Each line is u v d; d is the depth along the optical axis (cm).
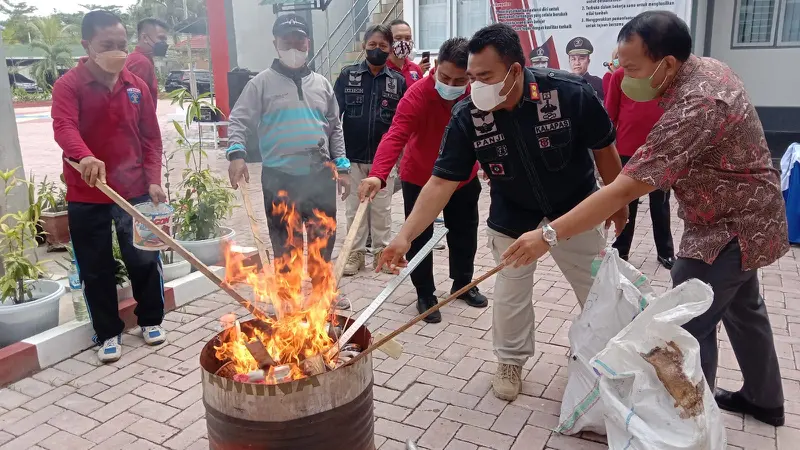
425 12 945
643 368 237
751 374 276
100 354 352
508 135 276
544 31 839
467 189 398
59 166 985
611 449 242
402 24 506
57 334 354
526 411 298
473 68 255
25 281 385
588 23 817
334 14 1115
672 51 222
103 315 351
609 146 285
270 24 1154
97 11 321
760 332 267
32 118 1711
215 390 202
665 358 234
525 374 333
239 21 1121
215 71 1127
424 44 958
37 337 351
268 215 402
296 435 197
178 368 345
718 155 224
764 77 910
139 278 365
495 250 309
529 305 307
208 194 491
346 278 488
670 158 212
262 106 379
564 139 273
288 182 390
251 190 809
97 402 311
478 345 368
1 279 364
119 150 344
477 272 502
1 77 494
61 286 392
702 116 211
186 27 1099
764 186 231
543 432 281
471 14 916
